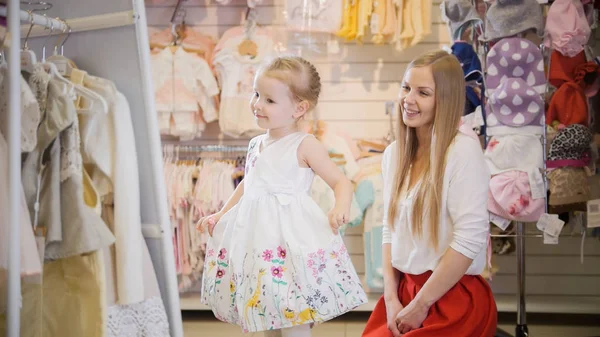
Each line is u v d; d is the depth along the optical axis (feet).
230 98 13.50
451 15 11.80
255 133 13.64
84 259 7.06
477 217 6.51
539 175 10.98
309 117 14.16
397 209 6.99
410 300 6.91
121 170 7.16
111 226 7.47
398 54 14.26
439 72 6.67
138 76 7.47
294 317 6.31
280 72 6.81
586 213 12.01
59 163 6.91
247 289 6.48
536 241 13.96
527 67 11.30
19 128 6.27
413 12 13.11
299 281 6.40
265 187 6.84
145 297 7.43
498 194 11.02
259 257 6.52
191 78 13.56
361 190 13.30
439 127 6.64
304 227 6.64
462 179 6.57
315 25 13.43
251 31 13.70
